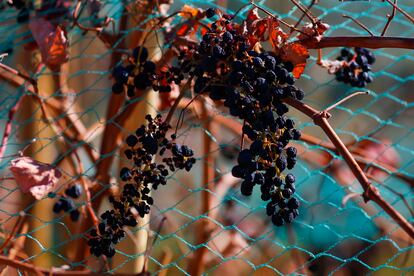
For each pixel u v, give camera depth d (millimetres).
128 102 766
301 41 632
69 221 886
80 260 765
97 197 778
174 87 754
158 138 625
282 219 576
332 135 601
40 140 779
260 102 577
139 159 622
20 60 822
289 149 582
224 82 602
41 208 847
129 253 743
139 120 772
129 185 618
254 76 581
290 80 588
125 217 619
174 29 724
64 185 770
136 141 622
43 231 853
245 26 625
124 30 770
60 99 837
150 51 748
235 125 904
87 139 759
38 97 731
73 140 826
